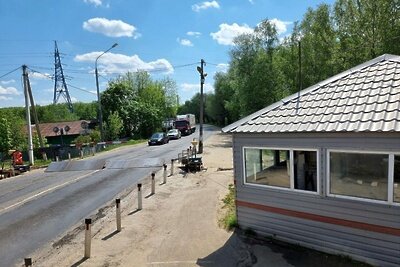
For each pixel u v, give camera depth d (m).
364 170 7.23
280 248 8.38
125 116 56.72
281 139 8.45
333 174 7.70
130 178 18.84
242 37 40.50
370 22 29.06
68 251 8.97
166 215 11.59
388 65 8.35
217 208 11.99
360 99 7.74
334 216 7.75
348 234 7.55
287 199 8.55
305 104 8.72
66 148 32.47
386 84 7.73
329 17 36.28
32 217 12.24
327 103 8.26
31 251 9.18
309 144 7.96
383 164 6.96
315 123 7.81
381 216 7.04
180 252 8.51
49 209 13.19
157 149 34.81
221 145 36.44
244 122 9.36
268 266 7.52
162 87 78.00
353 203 7.41
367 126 6.88
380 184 7.04
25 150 33.16
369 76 8.34
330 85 8.88
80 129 53.75
